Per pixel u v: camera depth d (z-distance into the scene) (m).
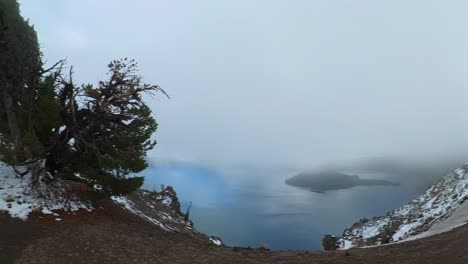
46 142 17.77
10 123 16.89
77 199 18.08
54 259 11.66
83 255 12.21
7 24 16.22
